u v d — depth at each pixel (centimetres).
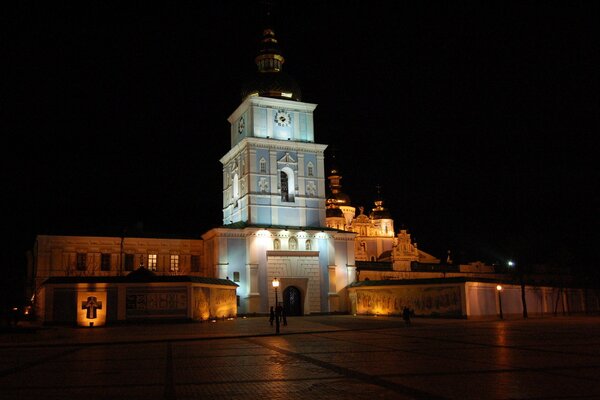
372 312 6906
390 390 1614
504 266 10125
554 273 9212
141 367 2269
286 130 7512
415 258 11650
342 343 3253
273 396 1566
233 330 4497
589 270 8888
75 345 3369
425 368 2058
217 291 6181
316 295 7194
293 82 7788
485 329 4319
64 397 1605
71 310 5316
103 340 3622
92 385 1812
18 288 5953
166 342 3562
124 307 5416
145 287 5519
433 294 6256
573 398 1462
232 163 7900
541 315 7162
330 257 7344
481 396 1503
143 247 7600
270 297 6956
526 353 2519
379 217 12681
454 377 1831
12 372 2158
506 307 6600
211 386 1756
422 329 4447
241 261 6988
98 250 7394
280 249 7100
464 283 5975
